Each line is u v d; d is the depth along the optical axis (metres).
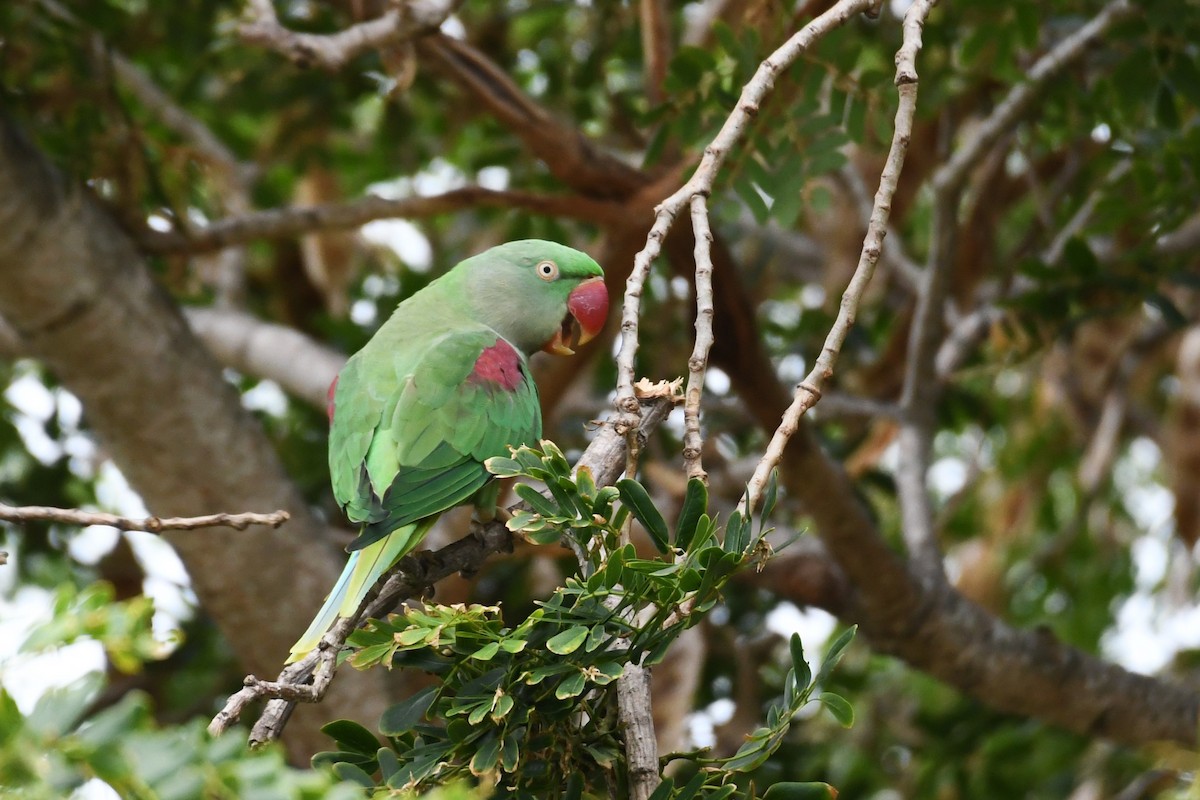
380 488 7.08
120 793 3.29
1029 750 12.46
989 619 10.86
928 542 11.11
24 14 9.98
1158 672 14.64
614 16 12.62
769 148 8.76
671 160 10.27
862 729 13.21
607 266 10.27
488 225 14.52
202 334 12.48
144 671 12.90
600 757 4.80
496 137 14.05
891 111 8.61
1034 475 14.20
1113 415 13.35
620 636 4.70
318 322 13.72
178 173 10.34
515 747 4.60
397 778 4.58
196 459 9.60
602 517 4.89
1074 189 12.78
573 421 13.50
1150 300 10.62
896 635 10.80
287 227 10.16
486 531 7.11
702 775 4.67
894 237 13.15
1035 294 10.74
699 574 4.58
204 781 3.31
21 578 13.03
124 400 9.38
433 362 7.62
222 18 12.22
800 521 12.05
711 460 12.55
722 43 8.77
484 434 7.44
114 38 11.47
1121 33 9.55
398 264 15.38
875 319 14.30
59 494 13.12
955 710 12.64
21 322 9.14
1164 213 10.50
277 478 9.95
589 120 13.79
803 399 5.22
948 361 12.73
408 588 6.85
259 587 9.82
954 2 10.01
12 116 9.30
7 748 3.22
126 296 9.24
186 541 9.80
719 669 12.48
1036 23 9.87
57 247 8.91
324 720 10.02
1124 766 12.17
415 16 8.42
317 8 12.31
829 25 6.07
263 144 13.65
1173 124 9.70
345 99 12.95
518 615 12.15
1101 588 15.40
